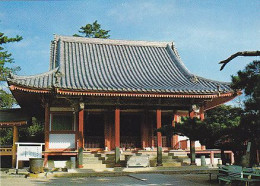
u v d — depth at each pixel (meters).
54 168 25.14
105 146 29.95
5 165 33.28
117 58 34.47
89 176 22.00
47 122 28.19
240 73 13.90
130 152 29.02
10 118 27.94
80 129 25.94
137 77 30.80
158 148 26.39
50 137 28.22
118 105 27.27
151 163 27.17
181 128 17.39
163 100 28.55
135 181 18.77
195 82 30.25
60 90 25.00
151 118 31.58
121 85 27.39
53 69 29.20
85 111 29.95
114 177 21.38
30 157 22.53
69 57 32.97
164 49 37.94
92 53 34.59
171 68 34.06
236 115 15.49
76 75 29.36
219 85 29.14
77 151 27.31
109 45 36.66
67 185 17.14
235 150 16.86
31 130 47.09
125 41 37.34
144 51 36.72
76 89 25.19
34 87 25.45
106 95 25.89
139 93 26.19
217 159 30.34
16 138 27.75
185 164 26.72
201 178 19.70
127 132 31.08
